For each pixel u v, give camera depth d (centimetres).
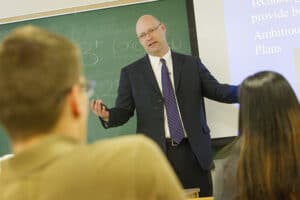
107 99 348
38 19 364
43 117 64
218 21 326
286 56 315
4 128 67
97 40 353
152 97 314
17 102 63
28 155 65
